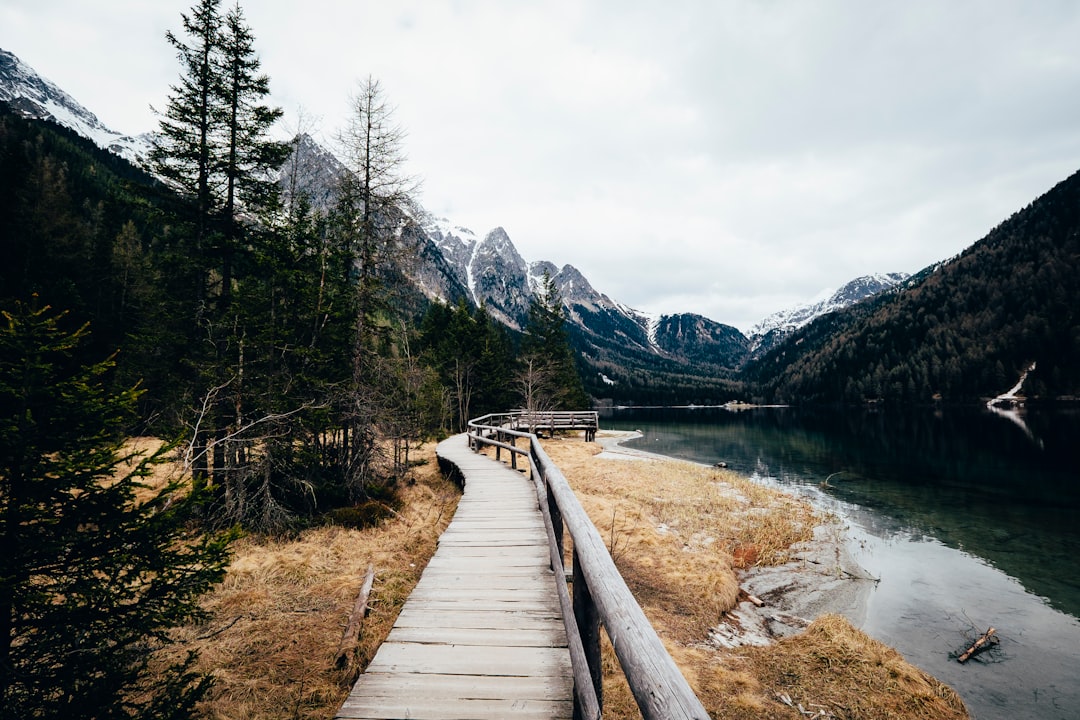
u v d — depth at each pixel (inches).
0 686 86.0
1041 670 247.4
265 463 346.9
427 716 99.7
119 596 98.5
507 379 1505.9
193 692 107.5
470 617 149.5
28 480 90.7
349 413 420.5
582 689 86.4
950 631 288.2
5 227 732.7
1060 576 379.9
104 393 106.6
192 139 396.8
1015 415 2306.8
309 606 217.5
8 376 93.0
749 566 370.6
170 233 401.4
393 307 488.7
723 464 935.7
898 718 179.6
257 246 412.5
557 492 145.7
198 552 109.2
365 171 462.9
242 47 416.5
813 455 1096.2
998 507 605.0
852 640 228.7
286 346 373.7
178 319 381.7
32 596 86.1
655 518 454.3
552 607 157.2
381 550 297.0
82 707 91.5
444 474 558.3
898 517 554.3
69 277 861.2
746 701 184.7
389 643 132.4
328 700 152.1
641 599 273.1
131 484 102.2
